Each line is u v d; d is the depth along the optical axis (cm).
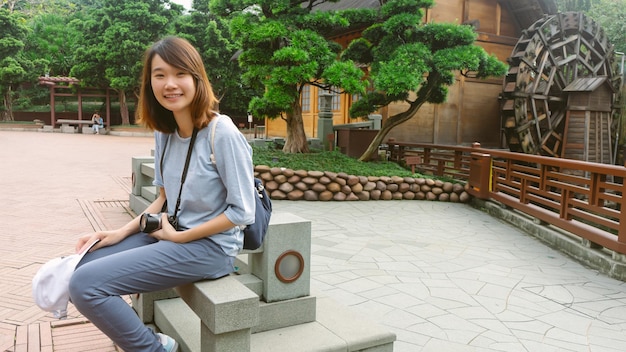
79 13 3934
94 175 1140
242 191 198
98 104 3766
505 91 1362
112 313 187
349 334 254
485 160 898
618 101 1593
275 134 1925
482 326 362
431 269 503
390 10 1022
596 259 538
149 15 2808
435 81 1059
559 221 634
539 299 427
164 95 196
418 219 779
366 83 957
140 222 217
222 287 203
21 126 3109
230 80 2870
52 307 201
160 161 221
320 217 748
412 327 355
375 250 570
